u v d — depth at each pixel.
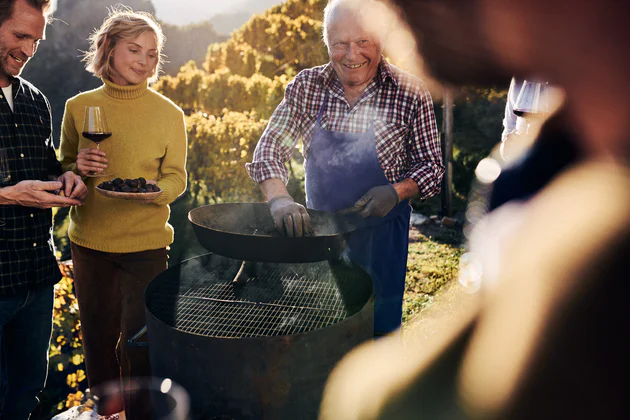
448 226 7.29
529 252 0.32
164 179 2.70
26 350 2.34
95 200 2.59
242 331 1.83
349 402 1.70
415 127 2.46
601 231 0.29
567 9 0.24
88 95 2.61
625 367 0.28
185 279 2.30
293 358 1.60
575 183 0.30
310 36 14.90
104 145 2.58
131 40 2.46
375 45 2.21
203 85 13.22
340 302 2.09
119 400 2.63
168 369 1.73
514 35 0.25
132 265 2.65
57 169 2.44
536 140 0.33
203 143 8.27
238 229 2.33
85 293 2.70
